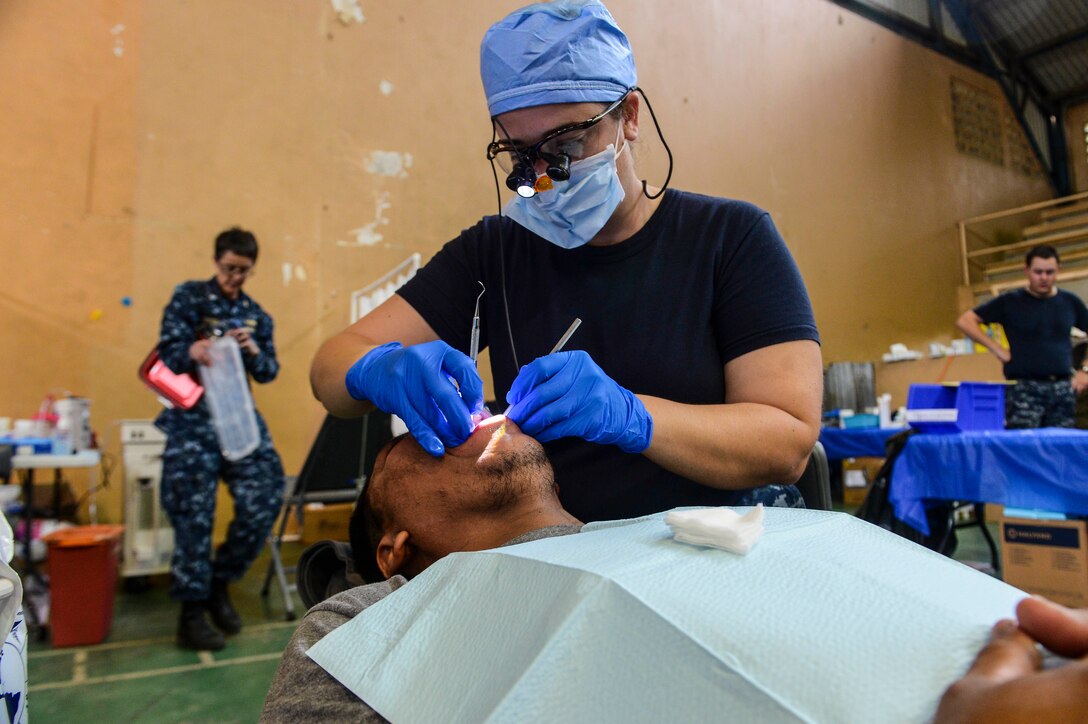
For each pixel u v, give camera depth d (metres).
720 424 0.95
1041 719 0.35
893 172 7.23
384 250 4.49
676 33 5.76
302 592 1.01
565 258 1.17
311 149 4.30
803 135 6.52
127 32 3.86
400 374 0.96
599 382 0.93
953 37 8.12
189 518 2.51
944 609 0.53
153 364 2.51
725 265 1.09
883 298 6.99
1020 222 8.56
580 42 1.01
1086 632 0.42
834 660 0.49
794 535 0.67
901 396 5.76
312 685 0.67
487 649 0.60
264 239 4.15
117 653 2.46
